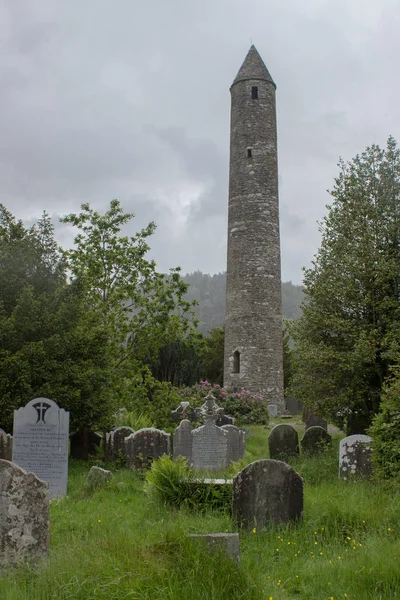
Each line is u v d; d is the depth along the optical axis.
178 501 8.56
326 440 13.98
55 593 5.05
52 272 15.83
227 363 28.69
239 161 29.61
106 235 20.25
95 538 6.51
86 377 13.73
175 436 14.48
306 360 14.51
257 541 7.10
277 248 29.19
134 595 4.88
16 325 13.56
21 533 6.21
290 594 5.59
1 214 17.70
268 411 26.11
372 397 14.03
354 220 15.12
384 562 5.86
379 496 8.46
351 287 14.35
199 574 5.23
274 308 28.55
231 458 13.84
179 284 19.91
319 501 8.27
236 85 30.36
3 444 11.65
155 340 19.56
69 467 13.39
